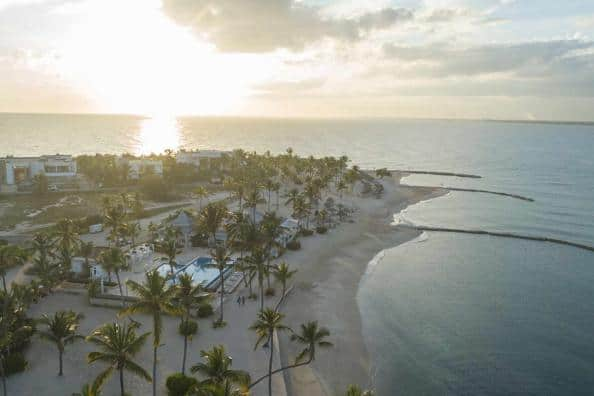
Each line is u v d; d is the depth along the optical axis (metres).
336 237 112.38
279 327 48.41
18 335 52.56
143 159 180.25
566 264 100.94
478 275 92.69
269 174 169.75
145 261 84.25
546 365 59.47
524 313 75.12
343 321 68.62
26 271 76.75
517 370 58.06
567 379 56.47
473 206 161.12
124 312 44.25
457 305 77.50
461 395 52.50
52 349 54.84
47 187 137.38
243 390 40.22
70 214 114.69
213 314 65.38
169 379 45.34
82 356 53.72
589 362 60.53
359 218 133.25
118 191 144.38
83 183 152.62
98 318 62.84
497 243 116.06
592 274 94.81
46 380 48.75
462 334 67.06
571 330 69.56
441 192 185.75
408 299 79.12
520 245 115.00
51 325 49.50
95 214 114.81
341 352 59.94
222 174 178.12
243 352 56.34
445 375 56.34
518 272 95.12
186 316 57.31
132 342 42.09
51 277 69.00
